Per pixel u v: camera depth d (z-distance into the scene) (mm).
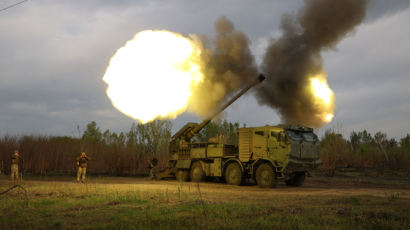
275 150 17156
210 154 20141
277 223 7262
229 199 11195
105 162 27578
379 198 11438
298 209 9016
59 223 7238
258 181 17562
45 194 11844
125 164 26719
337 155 27906
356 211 8500
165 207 9172
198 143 20938
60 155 26719
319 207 9328
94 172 27859
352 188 17062
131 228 6777
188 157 21391
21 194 11766
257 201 10719
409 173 27812
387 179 23797
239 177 18375
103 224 7109
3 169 25062
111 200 10430
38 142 26922
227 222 7367
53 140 28422
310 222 7441
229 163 19281
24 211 8625
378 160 33625
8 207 9094
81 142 28438
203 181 20438
